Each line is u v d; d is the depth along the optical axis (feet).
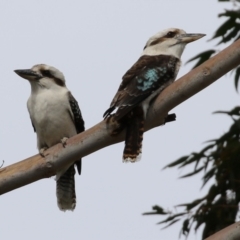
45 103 42.24
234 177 48.37
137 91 36.55
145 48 42.60
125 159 35.58
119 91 37.11
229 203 48.57
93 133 35.65
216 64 34.22
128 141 35.81
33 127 44.86
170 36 42.04
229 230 34.60
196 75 34.58
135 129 35.99
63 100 42.47
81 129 43.68
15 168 36.04
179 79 35.37
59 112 42.39
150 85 36.99
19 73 42.47
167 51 41.68
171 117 37.17
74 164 43.65
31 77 42.39
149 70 37.86
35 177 36.11
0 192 36.40
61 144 36.01
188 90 34.99
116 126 35.50
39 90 42.63
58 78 43.04
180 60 39.75
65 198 43.80
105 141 35.81
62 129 42.60
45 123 42.39
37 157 36.09
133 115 36.19
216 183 48.65
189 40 41.81
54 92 42.60
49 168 35.91
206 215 48.29
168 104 35.78
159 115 36.40
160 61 38.88
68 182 43.83
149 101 36.52
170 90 35.55
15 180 35.99
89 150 35.96
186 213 48.19
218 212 47.93
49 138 42.91
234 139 49.14
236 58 34.01
